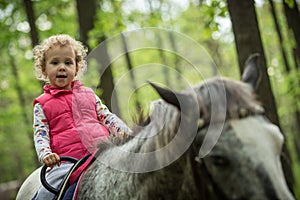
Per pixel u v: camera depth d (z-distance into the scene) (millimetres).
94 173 2885
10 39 13008
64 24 12867
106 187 2744
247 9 6660
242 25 6637
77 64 3365
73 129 3127
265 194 1941
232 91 2150
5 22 12008
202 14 8391
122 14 11719
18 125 20578
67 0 12688
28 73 16547
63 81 3203
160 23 12047
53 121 3156
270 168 1974
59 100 3193
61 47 3213
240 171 1993
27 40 14422
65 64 3215
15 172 25875
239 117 2088
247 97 2145
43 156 2963
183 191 2307
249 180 1973
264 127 2070
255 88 2303
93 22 9508
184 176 2291
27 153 18906
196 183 2209
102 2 11695
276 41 17812
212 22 8039
